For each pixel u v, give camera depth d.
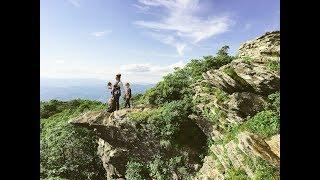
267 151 9.29
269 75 12.20
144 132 14.46
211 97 13.97
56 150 19.16
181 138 14.00
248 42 15.23
